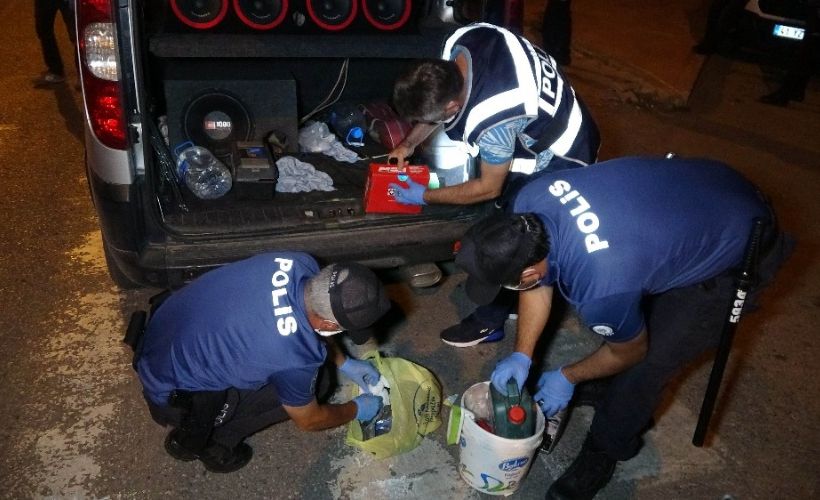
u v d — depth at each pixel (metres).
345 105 3.57
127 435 2.29
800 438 2.53
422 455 2.32
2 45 6.00
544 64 2.23
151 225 2.36
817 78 7.03
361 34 3.07
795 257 3.72
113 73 2.11
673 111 5.89
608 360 1.93
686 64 6.94
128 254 2.34
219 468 2.18
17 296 2.86
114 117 2.16
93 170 2.24
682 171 1.90
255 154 2.82
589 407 2.59
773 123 5.79
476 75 2.12
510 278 1.67
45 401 2.38
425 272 2.73
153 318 2.04
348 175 3.06
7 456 2.17
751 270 1.81
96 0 2.03
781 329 3.12
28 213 3.44
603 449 2.19
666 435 2.48
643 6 9.02
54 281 2.97
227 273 1.91
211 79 3.02
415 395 2.30
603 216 1.73
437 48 2.99
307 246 2.46
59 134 4.33
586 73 6.47
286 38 2.91
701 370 2.80
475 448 2.04
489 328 2.76
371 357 2.43
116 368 2.54
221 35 2.89
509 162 2.20
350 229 2.55
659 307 1.98
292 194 2.81
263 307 1.79
